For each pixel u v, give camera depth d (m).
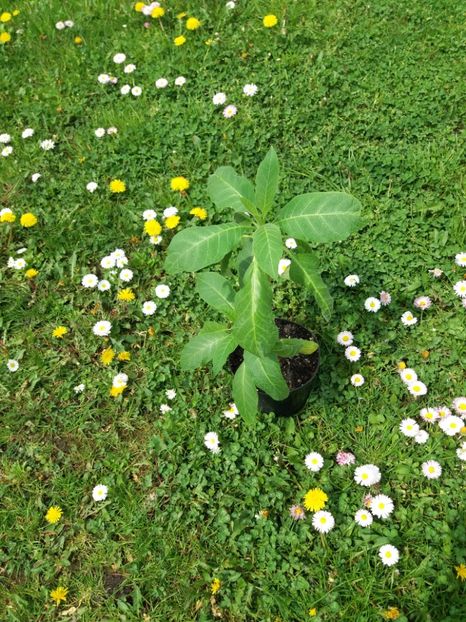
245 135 1.03
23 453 0.75
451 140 0.98
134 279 0.89
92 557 0.66
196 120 1.06
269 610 0.61
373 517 0.65
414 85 1.06
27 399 0.79
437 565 0.62
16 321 0.87
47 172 1.04
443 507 0.65
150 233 0.89
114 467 0.72
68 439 0.76
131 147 1.04
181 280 0.87
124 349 0.82
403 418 0.72
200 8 1.22
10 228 0.96
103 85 1.15
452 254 0.84
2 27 1.29
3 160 1.06
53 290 0.90
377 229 0.88
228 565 0.64
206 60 1.15
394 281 0.83
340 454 0.69
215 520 0.67
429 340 0.77
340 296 0.82
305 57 1.12
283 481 0.68
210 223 0.93
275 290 0.84
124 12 1.28
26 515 0.70
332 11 1.18
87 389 0.80
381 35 1.14
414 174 0.93
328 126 1.02
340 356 0.77
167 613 0.62
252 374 0.61
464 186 0.91
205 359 0.64
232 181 0.60
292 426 0.72
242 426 0.73
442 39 1.12
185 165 1.00
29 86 1.18
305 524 0.65
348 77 1.08
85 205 0.99
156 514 0.68
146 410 0.77
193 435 0.73
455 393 0.74
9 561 0.67
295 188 0.94
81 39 1.24
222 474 0.70
